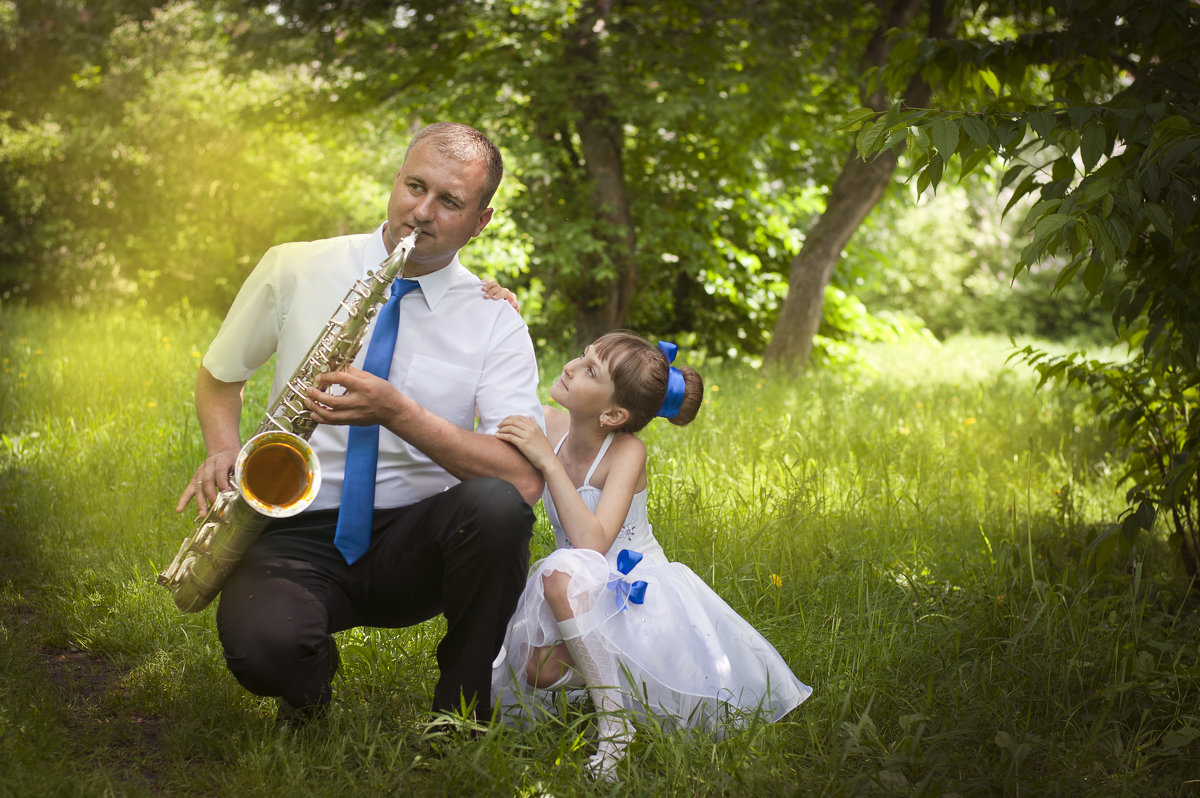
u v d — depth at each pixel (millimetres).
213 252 14422
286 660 2457
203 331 11250
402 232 2602
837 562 4215
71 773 2453
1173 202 3092
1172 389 4285
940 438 6910
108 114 14008
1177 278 3686
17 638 3309
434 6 11305
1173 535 4332
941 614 3717
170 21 14039
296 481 2416
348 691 3068
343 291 2719
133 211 14461
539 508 4613
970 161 3379
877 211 13852
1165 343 4035
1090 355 16438
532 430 2768
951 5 5332
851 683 3086
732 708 2914
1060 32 4055
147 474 5305
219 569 2594
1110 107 3441
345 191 13453
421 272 2723
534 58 10789
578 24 11086
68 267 14438
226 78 12992
